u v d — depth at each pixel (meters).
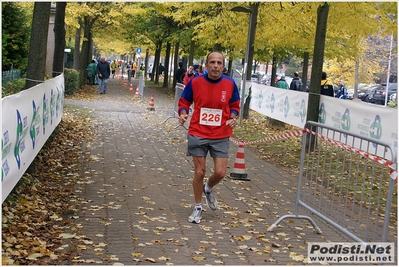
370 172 10.23
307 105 13.35
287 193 8.47
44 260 4.93
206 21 20.55
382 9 13.09
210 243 5.68
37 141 7.69
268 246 5.70
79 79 27.80
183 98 6.52
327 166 10.69
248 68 20.12
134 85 40.47
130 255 5.17
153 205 7.19
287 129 19.17
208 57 6.35
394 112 9.04
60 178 8.52
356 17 13.38
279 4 16.83
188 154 6.56
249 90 20.73
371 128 9.89
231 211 7.12
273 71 29.03
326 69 49.72
